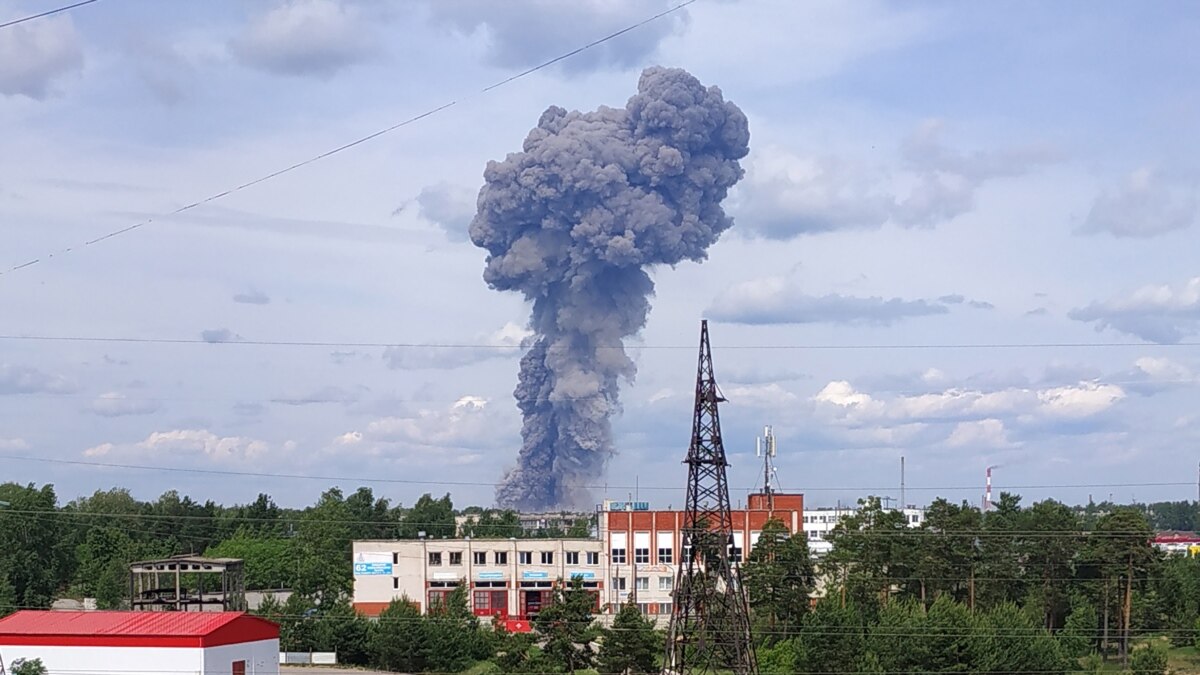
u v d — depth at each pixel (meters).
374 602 173.62
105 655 80.94
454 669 127.31
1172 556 161.50
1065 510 150.62
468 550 174.75
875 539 140.75
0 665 80.50
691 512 112.06
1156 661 114.19
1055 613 142.12
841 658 111.75
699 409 112.06
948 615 114.12
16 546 180.25
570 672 120.19
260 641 86.56
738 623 108.00
